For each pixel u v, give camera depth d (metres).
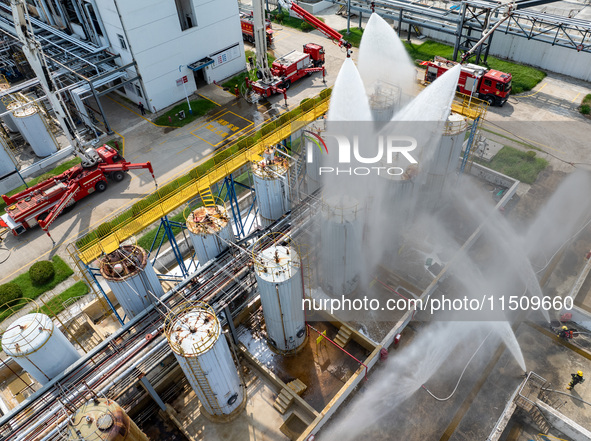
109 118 44.25
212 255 23.31
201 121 42.81
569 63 45.88
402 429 20.17
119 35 40.28
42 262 28.98
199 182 24.11
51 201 32.66
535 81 45.44
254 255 20.81
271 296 19.61
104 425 15.64
